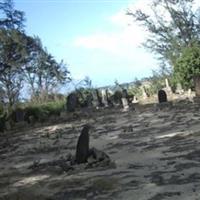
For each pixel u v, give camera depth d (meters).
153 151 16.67
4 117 37.31
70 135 25.75
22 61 65.00
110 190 11.80
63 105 46.94
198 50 39.50
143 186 11.79
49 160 17.66
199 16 63.84
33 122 39.84
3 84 63.94
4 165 18.08
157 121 26.20
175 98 40.62
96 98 48.69
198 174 12.32
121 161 15.45
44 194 12.20
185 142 17.67
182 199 10.32
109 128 26.00
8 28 56.53
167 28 64.50
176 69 40.28
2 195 12.54
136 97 52.16
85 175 13.83
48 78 75.25
